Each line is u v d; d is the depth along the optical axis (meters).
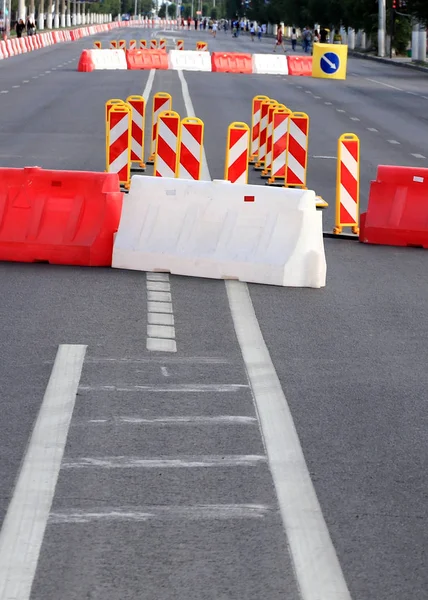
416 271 22.05
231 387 13.68
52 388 13.39
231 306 18.20
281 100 69.69
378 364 15.04
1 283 19.52
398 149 44.97
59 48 150.12
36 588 8.35
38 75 88.44
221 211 20.70
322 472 10.91
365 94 78.94
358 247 24.56
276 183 33.62
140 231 21.00
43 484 10.37
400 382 14.23
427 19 124.81
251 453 11.36
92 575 8.57
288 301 18.81
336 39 179.50
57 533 9.31
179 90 75.56
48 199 21.62
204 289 19.47
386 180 25.16
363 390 13.80
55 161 36.69
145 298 18.61
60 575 8.56
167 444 11.55
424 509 10.06
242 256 20.27
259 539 9.30
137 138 35.31
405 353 15.69
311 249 20.03
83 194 21.47
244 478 10.66
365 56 152.12
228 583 8.49
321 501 10.16
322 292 19.70
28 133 45.44
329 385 13.95
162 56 109.50
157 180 21.06
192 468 10.88
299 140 31.41
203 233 20.67
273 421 12.41
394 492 10.45
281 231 20.25
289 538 9.33
